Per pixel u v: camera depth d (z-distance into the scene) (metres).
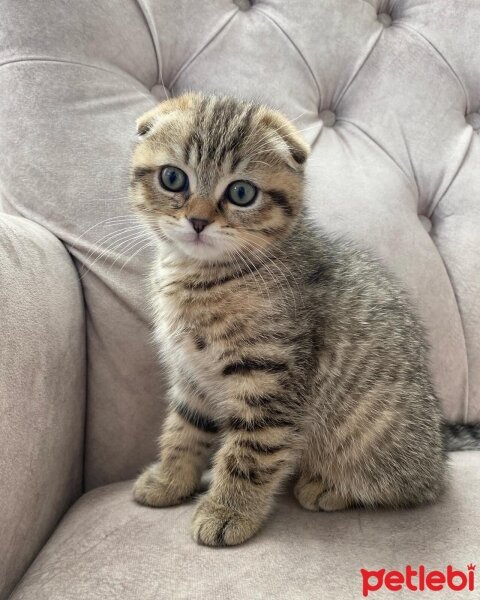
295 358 0.23
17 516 0.19
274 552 0.20
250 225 0.23
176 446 0.25
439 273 0.33
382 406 0.25
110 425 0.27
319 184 0.31
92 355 0.27
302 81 0.33
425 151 0.34
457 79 0.35
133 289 0.27
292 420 0.23
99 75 0.28
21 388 0.19
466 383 0.33
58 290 0.23
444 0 0.35
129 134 0.28
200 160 0.23
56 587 0.18
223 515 0.21
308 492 0.24
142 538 0.20
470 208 0.34
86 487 0.27
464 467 0.27
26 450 0.19
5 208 0.27
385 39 0.35
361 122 0.34
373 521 0.22
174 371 0.26
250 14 0.33
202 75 0.32
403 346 0.26
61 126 0.27
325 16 0.34
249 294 0.23
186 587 0.18
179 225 0.23
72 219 0.26
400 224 0.32
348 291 0.26
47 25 0.27
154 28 0.30
